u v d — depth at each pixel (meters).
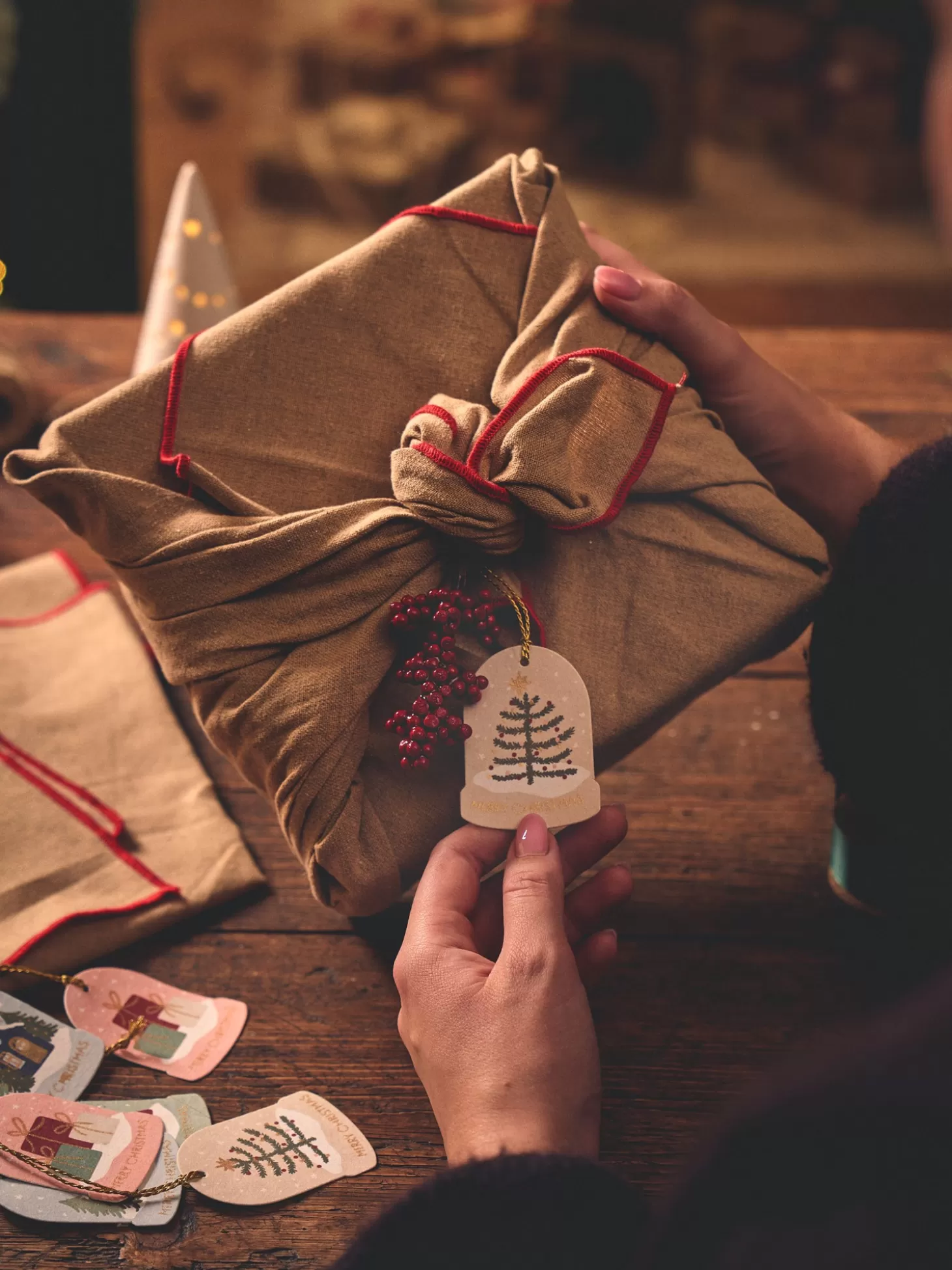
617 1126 0.55
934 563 0.50
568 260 0.61
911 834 0.56
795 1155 0.21
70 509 0.55
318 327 0.58
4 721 0.73
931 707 0.51
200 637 0.53
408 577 0.53
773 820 0.71
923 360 1.11
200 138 3.00
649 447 0.56
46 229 1.85
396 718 0.52
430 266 0.60
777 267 2.95
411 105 3.10
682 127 3.17
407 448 0.54
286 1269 0.49
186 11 3.16
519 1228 0.34
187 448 0.56
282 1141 0.53
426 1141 0.54
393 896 0.54
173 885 0.64
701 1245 0.23
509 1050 0.42
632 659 0.56
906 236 3.09
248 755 0.53
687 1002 0.60
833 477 0.69
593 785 0.53
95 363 1.08
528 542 0.57
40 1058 0.56
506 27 3.09
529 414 0.53
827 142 3.29
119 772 0.71
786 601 0.57
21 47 1.71
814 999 0.61
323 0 3.21
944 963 0.62
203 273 0.90
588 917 0.55
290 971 0.62
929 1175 0.20
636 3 3.05
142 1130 0.52
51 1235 0.50
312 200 2.99
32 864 0.65
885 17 3.22
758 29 3.32
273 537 0.52
